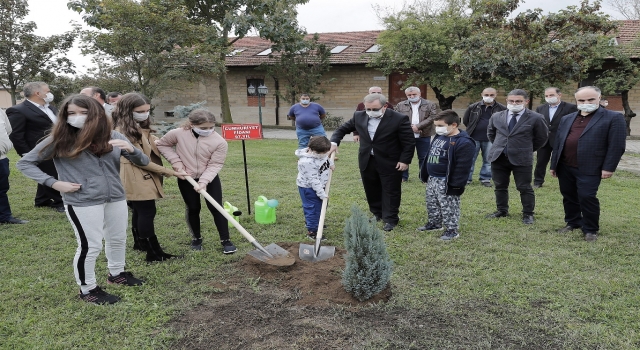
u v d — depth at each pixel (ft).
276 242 16.21
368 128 17.90
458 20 51.26
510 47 41.37
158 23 48.01
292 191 24.72
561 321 10.75
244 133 19.70
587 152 16.12
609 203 22.27
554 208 21.24
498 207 19.75
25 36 54.95
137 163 12.88
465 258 14.80
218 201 15.33
